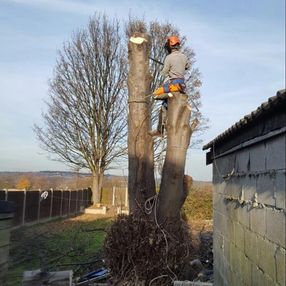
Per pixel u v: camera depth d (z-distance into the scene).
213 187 6.97
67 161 30.67
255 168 3.91
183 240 7.95
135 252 7.77
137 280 7.70
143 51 8.85
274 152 3.25
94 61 29.44
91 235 16.52
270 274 3.37
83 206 29.89
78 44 29.52
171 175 7.94
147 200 8.27
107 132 30.08
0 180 28.78
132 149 8.68
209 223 18.83
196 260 9.45
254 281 3.93
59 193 24.38
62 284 7.56
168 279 7.73
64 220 23.02
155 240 7.75
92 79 29.47
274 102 2.85
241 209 4.59
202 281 8.21
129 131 8.79
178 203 8.06
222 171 5.99
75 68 29.52
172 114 7.89
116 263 7.89
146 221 7.88
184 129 7.93
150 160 8.73
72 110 29.86
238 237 4.74
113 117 30.05
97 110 29.78
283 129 2.90
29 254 12.60
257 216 3.83
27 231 17.59
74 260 11.62
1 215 5.75
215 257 6.61
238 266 4.72
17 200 18.55
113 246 7.93
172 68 7.85
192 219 20.95
